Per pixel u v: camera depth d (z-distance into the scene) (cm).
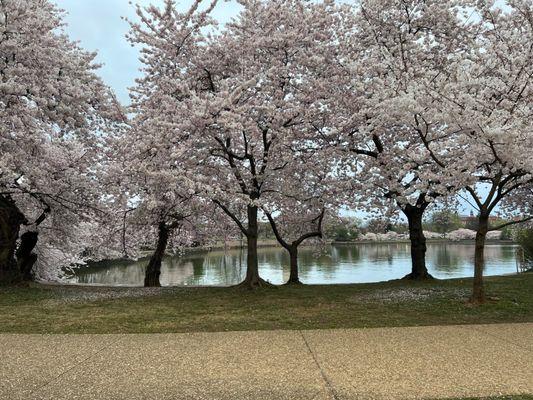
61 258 2258
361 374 488
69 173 1459
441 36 1430
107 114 1382
